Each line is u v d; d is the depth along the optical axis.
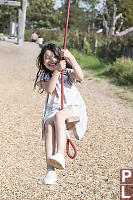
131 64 15.24
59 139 3.23
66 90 3.60
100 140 6.14
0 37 34.62
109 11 55.75
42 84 3.66
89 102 9.43
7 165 5.04
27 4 29.77
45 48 3.52
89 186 4.42
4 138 6.17
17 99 9.46
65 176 4.72
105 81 14.09
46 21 59.66
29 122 7.26
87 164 5.11
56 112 3.45
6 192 4.28
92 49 24.50
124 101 9.98
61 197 4.15
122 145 5.91
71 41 27.50
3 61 18.30
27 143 5.98
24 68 16.23
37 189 4.36
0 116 7.60
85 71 17.73
